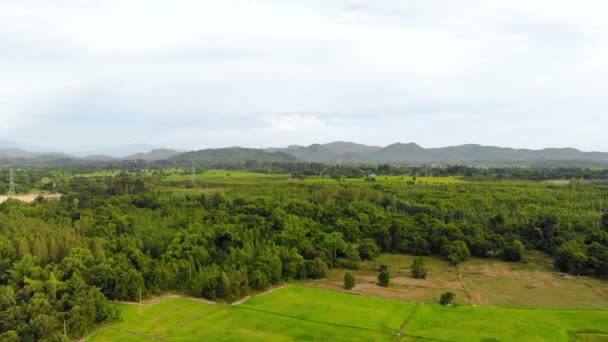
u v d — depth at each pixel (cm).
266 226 13300
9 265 9688
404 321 8200
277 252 11175
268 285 10294
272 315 8562
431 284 10594
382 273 10512
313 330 7838
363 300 9406
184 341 7412
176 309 8919
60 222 13875
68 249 10656
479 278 11069
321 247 12200
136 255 10525
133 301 9369
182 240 11819
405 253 13762
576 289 10131
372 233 14000
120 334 7712
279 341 7394
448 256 12600
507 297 9594
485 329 7800
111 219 14062
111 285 9388
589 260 11081
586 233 13225
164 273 9962
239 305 9119
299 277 11000
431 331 7738
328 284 10606
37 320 7162
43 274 9088
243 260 10938
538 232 13700
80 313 7800
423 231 13988
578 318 8294
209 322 8238
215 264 10700
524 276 11212
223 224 12888
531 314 8512
